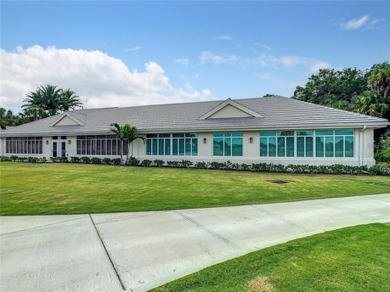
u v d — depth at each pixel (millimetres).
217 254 4723
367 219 6945
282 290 3443
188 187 12094
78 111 33969
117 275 4004
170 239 5508
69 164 25016
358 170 17062
